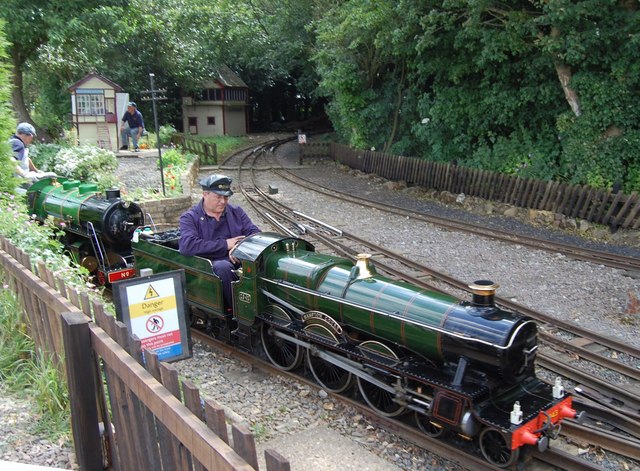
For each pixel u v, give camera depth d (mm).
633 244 12484
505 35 15094
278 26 29531
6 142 8594
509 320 4531
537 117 16766
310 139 33281
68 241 9672
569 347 6914
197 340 7305
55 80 28672
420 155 22312
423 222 14250
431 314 4895
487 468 4492
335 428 5160
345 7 20266
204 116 38812
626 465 4660
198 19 32250
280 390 5875
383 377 5223
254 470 2240
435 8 16594
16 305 5312
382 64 21906
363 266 5648
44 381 4316
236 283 6402
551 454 4664
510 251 11570
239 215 7043
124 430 3422
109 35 23266
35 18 20828
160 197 13680
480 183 17250
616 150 14188
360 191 19406
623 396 5781
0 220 6828
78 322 3559
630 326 7801
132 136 22172
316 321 5684
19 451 3857
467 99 18078
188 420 2605
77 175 15086
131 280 4645
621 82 13922
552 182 14898
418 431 4969
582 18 13812
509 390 4711
